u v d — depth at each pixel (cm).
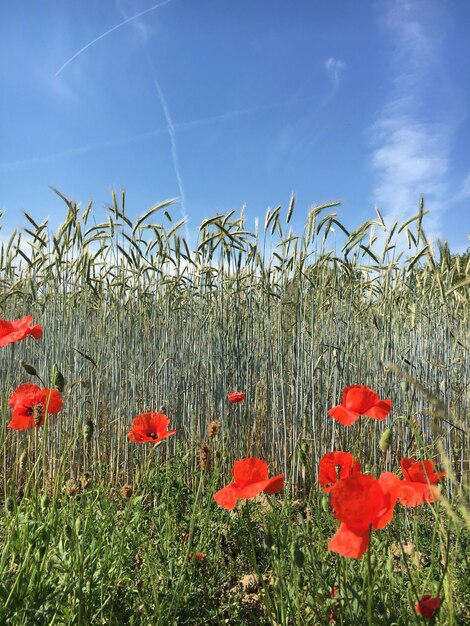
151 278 162
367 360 142
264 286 140
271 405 145
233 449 137
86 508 72
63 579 61
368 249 130
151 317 162
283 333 149
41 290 168
